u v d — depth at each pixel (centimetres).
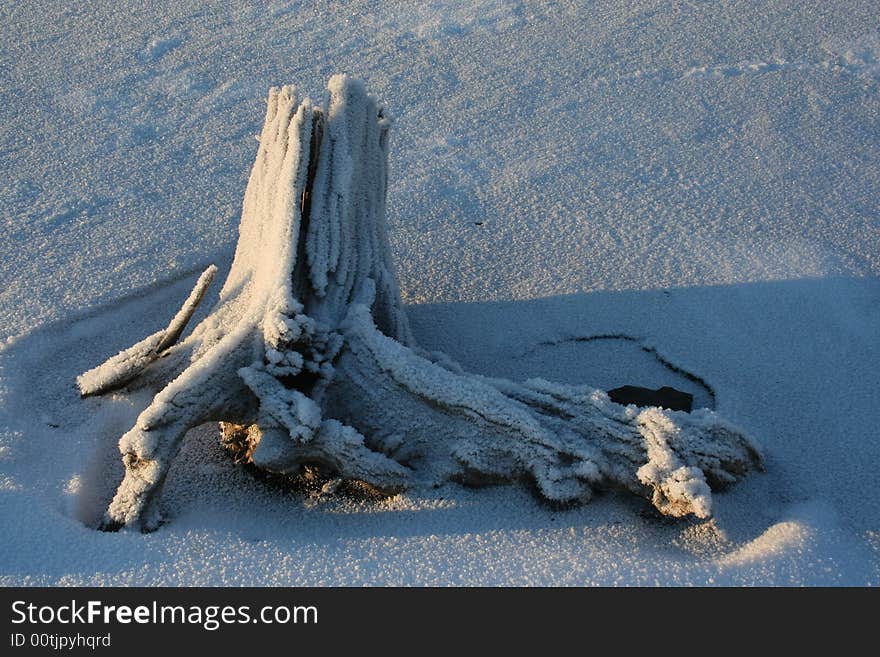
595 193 525
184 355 371
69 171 533
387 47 666
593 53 659
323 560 306
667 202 518
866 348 412
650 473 319
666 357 412
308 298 368
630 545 313
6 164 535
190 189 523
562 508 330
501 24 696
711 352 414
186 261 470
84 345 419
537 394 351
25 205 503
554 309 444
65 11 698
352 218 388
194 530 319
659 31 686
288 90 392
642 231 495
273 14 704
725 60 651
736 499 333
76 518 325
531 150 562
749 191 525
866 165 546
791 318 432
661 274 465
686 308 441
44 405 377
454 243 489
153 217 500
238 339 342
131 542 311
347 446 329
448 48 666
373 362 350
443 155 557
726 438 334
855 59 651
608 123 587
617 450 332
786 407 381
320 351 351
